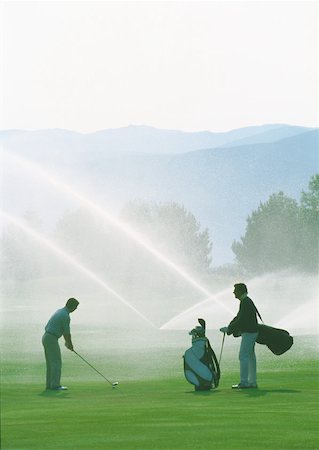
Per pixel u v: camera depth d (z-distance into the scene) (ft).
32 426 58.18
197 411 65.36
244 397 74.54
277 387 83.87
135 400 72.95
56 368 82.53
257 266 622.95
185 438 53.47
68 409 66.95
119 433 55.26
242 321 81.82
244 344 81.82
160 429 56.95
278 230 618.85
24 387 84.94
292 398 73.77
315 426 57.88
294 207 626.64
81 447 50.37
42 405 69.72
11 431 56.13
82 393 79.00
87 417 62.39
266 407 67.72
